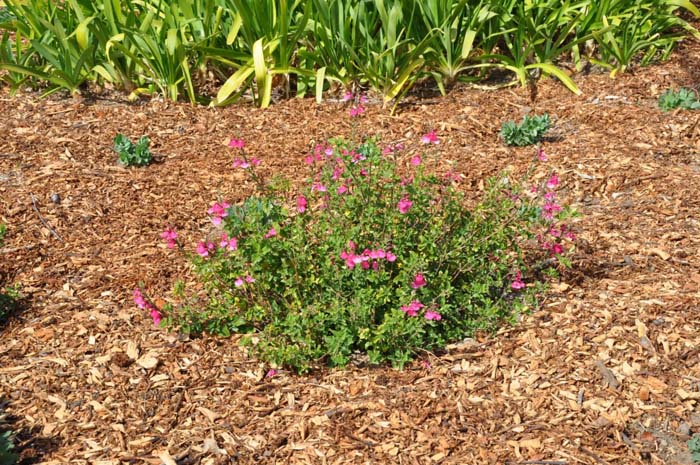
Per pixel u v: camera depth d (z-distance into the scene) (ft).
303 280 8.48
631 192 10.48
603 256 9.46
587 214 10.15
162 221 10.19
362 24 12.46
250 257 8.48
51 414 8.00
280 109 12.34
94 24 12.35
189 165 11.14
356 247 8.52
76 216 10.21
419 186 8.97
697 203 10.19
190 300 9.05
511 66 12.70
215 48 12.42
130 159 11.09
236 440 7.79
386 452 7.68
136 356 8.50
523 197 10.46
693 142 11.35
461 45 12.76
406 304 8.16
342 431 7.83
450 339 8.60
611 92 12.44
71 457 7.66
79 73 12.49
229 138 11.68
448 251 8.63
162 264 9.55
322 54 12.64
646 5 13.00
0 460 7.50
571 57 13.30
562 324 8.64
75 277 9.41
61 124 11.89
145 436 7.83
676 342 8.43
